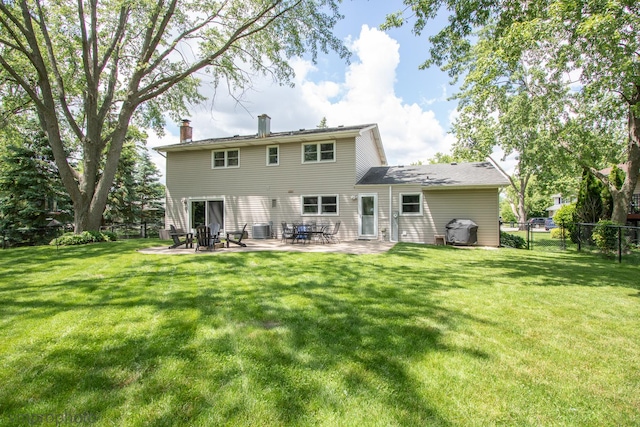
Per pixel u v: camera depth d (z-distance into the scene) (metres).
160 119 17.17
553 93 12.52
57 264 7.64
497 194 12.97
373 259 8.62
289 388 2.47
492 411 2.24
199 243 10.31
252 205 16.48
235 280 6.05
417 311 4.27
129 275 6.45
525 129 15.80
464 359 2.96
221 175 17.05
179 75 13.80
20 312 4.18
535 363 2.91
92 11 12.80
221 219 17.11
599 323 3.92
